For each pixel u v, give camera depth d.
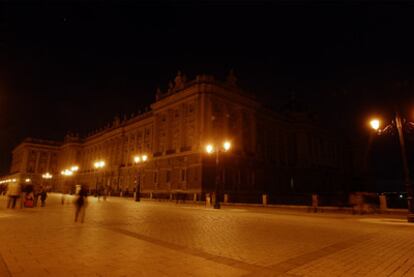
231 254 6.73
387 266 5.82
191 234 9.79
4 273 4.94
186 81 50.78
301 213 21.64
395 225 13.58
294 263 5.97
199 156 42.25
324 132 79.12
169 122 51.03
